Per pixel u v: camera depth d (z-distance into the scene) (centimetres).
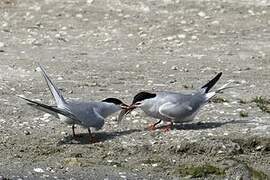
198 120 1328
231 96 1553
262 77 1791
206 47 2186
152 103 1212
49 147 1205
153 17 2581
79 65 1892
